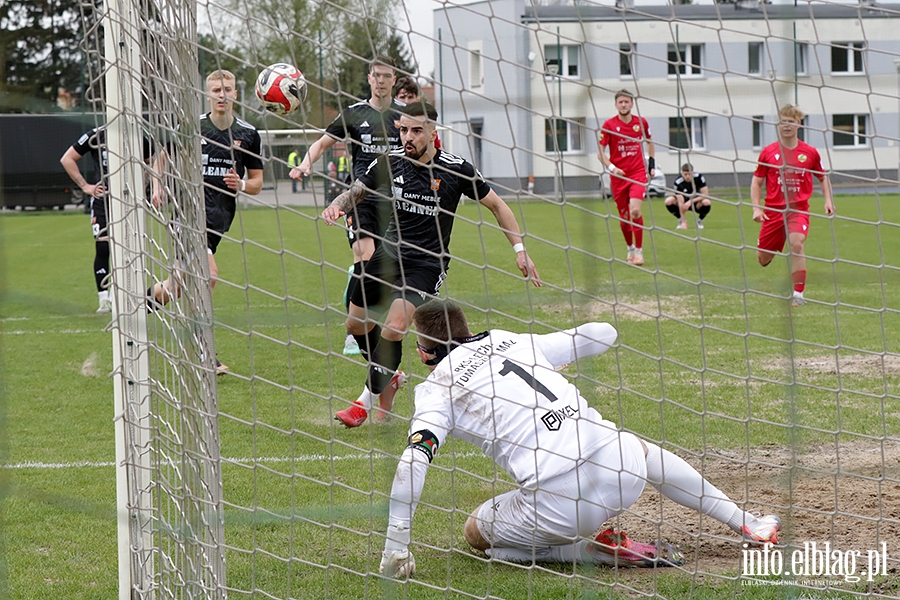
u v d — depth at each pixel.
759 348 25.25
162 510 11.07
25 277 42.44
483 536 12.09
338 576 11.70
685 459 15.91
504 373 11.85
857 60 40.50
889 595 10.85
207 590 10.20
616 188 39.94
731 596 10.94
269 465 15.87
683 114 12.31
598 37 26.28
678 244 50.16
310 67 34.53
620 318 29.38
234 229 59.44
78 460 16.61
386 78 18.16
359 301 17.94
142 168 10.34
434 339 12.01
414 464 11.26
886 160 63.31
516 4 14.77
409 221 17.72
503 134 35.00
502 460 11.86
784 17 13.00
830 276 38.31
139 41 10.16
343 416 17.97
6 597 11.15
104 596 11.19
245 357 24.72
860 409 19.08
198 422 10.30
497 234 55.75
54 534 13.14
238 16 10.81
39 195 68.19
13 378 23.14
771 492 14.21
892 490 14.23
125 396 10.41
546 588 11.20
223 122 19.09
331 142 19.11
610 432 11.76
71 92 76.69
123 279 10.34
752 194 27.88
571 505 11.45
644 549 11.98
